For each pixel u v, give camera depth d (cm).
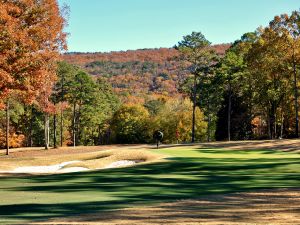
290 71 5703
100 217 1062
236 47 7000
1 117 6756
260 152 4134
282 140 5144
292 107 6494
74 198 1456
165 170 2527
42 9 2619
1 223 991
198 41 6334
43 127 8600
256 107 7119
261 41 5625
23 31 2503
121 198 1452
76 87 7306
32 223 981
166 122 9038
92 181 2058
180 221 987
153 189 1697
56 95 6794
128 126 9206
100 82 10544
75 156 3772
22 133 8738
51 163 3472
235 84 6700
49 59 2742
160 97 12612
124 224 949
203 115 8838
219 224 944
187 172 2394
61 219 1040
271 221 984
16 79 2531
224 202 1327
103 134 10381
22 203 1342
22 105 6581
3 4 2478
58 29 2691
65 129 9238
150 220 1005
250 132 6981
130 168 2723
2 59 2389
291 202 1306
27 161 3534
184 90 7125
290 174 2214
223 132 6962
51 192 1650
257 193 1535
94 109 8238
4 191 1714
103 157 3631
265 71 5825
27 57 2523
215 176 2172
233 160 3072
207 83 6981
